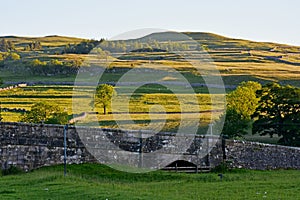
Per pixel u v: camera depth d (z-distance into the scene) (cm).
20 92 15975
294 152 5244
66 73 19488
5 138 3512
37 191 2692
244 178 3862
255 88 11844
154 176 3747
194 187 3231
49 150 3672
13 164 3531
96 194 2625
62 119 8562
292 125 8188
